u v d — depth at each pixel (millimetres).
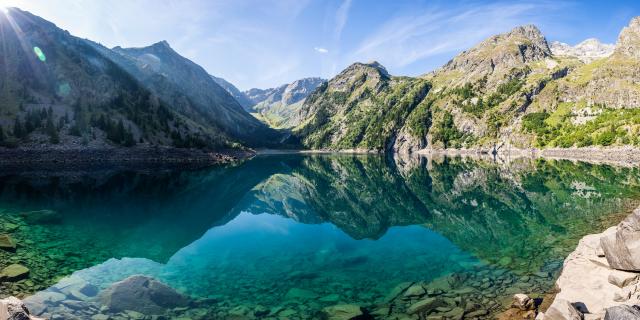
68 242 28719
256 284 20938
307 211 45812
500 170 96688
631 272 15531
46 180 71562
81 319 16188
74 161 118438
